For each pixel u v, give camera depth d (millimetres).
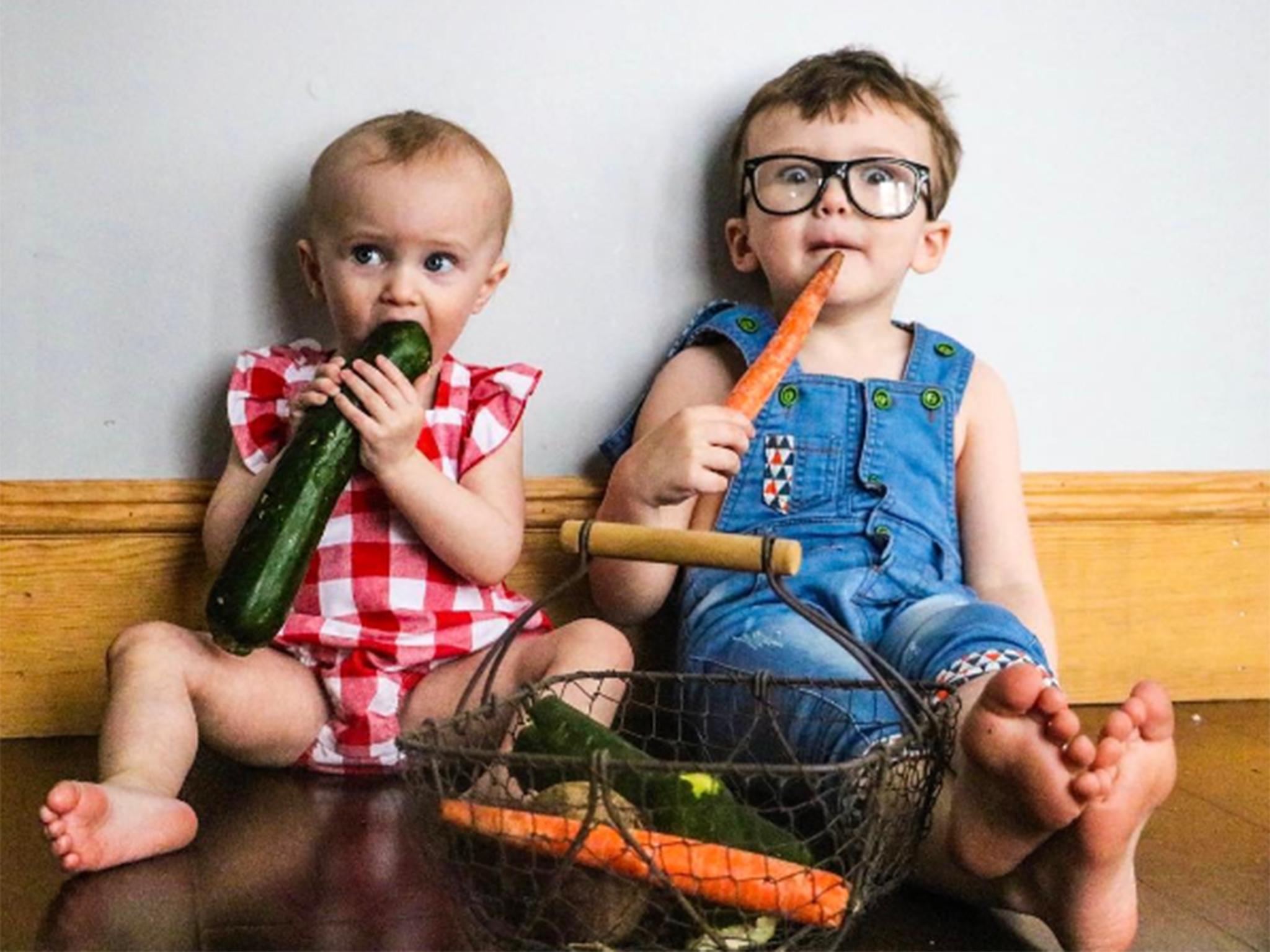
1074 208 1693
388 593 1403
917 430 1494
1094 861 975
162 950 969
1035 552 1670
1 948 967
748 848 980
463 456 1449
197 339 1512
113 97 1475
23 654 1486
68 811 1066
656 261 1603
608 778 892
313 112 1514
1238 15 1715
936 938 1042
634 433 1562
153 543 1501
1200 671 1726
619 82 1576
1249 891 1116
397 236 1366
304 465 1273
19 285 1473
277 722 1349
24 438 1487
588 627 1362
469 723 1095
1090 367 1714
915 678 1208
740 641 1344
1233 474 1727
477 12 1539
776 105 1487
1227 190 1727
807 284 1438
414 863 1144
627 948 942
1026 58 1667
